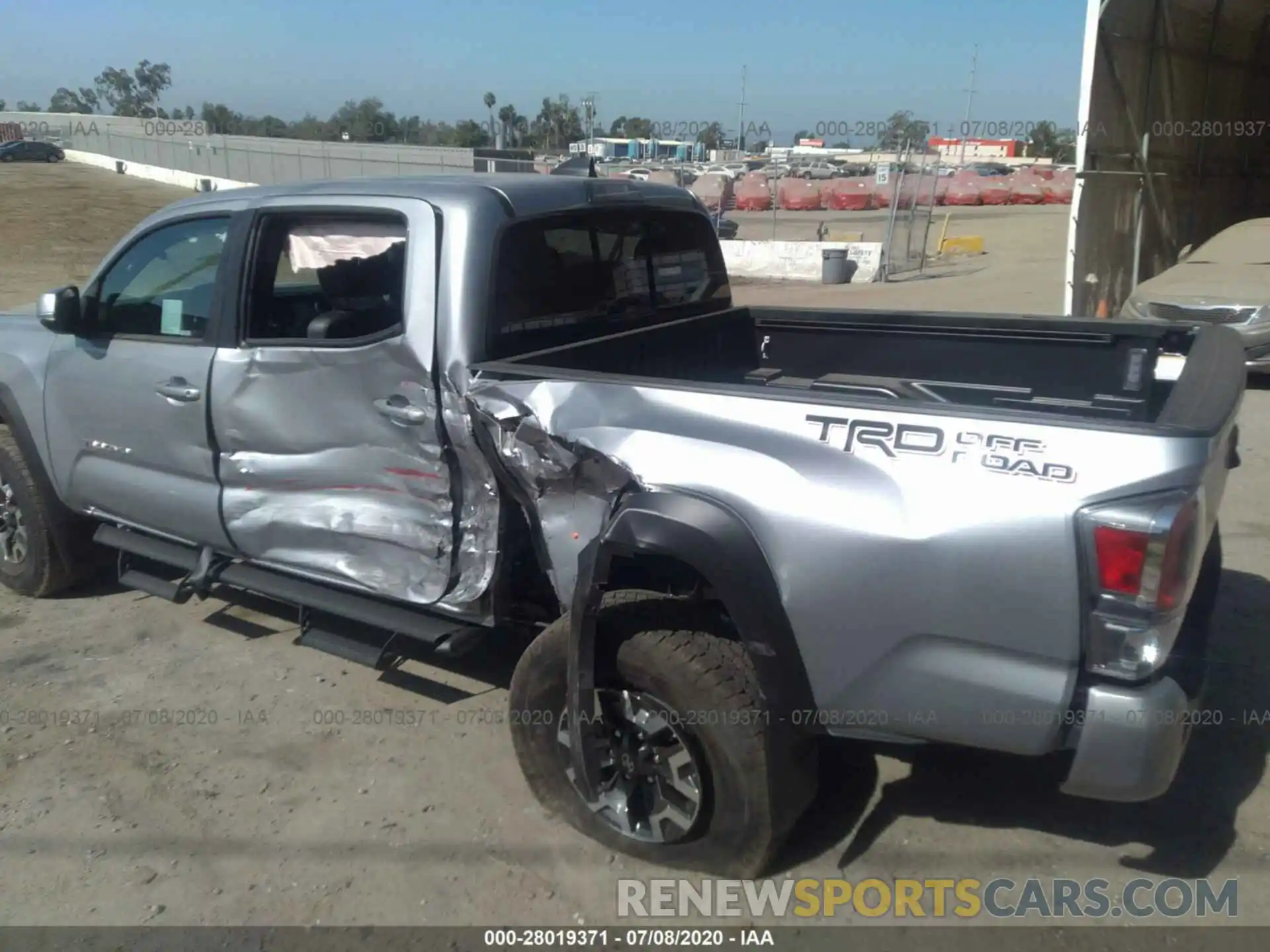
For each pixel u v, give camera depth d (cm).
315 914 310
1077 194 1062
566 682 326
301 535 402
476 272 351
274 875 326
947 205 4188
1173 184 1387
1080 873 320
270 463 405
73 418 477
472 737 402
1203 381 302
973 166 5162
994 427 258
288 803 362
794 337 473
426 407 356
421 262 354
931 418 265
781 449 283
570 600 337
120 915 311
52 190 4047
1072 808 352
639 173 2642
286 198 396
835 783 367
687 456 293
